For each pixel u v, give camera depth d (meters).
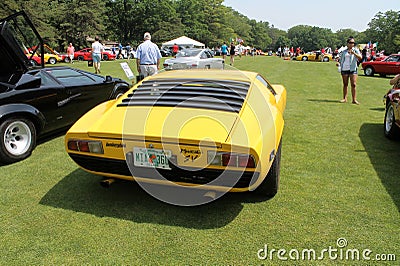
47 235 2.61
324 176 3.69
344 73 8.07
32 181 3.62
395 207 3.00
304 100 8.64
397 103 4.59
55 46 45.84
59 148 4.79
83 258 2.34
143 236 2.58
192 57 14.68
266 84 3.98
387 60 17.08
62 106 5.01
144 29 66.88
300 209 2.97
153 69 8.30
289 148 4.67
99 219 2.83
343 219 2.81
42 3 40.16
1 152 4.02
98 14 54.34
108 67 20.09
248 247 2.45
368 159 4.22
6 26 4.46
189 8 82.56
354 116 6.70
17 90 4.32
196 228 2.69
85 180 3.63
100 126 2.83
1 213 2.94
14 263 2.30
